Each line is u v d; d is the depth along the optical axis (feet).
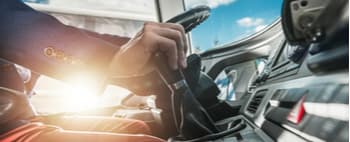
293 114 1.72
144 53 1.55
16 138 2.09
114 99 9.06
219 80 6.68
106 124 3.76
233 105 4.49
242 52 5.79
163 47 1.52
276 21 5.46
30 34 1.50
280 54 3.79
